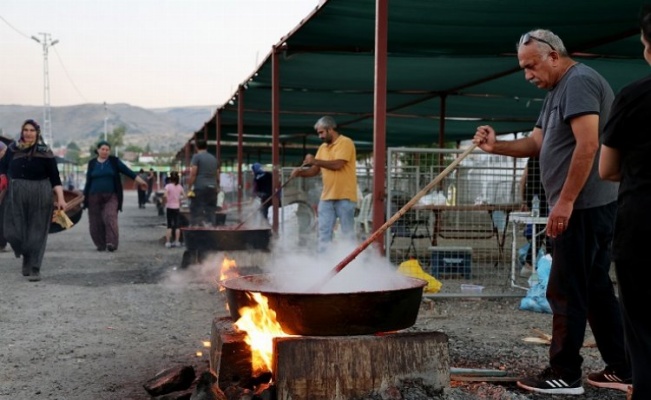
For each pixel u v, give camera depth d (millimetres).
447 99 13391
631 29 7438
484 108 14758
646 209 2611
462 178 8391
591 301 3898
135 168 78562
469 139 23047
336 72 10383
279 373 3285
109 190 11453
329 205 7809
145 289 7453
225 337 3543
